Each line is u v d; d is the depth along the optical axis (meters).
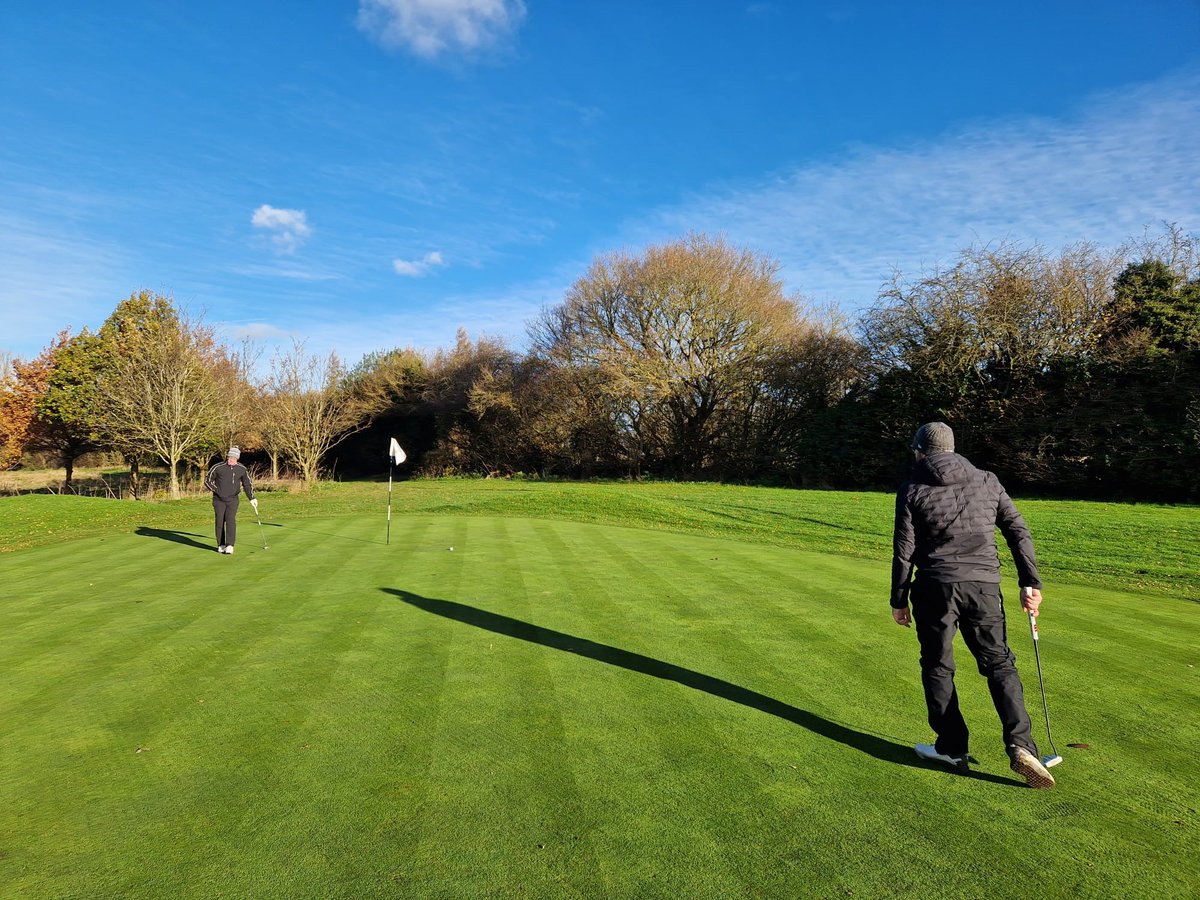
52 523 15.66
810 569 9.34
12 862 2.96
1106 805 3.37
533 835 3.12
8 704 4.73
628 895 2.70
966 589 3.63
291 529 14.00
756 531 14.30
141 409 25.31
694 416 32.31
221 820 3.27
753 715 4.44
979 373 23.69
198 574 9.23
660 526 15.16
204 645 6.00
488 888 2.75
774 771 3.71
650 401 31.11
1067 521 14.07
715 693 4.82
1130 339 21.00
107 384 26.28
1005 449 22.69
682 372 30.38
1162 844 3.04
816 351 30.53
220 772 3.74
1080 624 6.72
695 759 3.84
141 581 8.84
